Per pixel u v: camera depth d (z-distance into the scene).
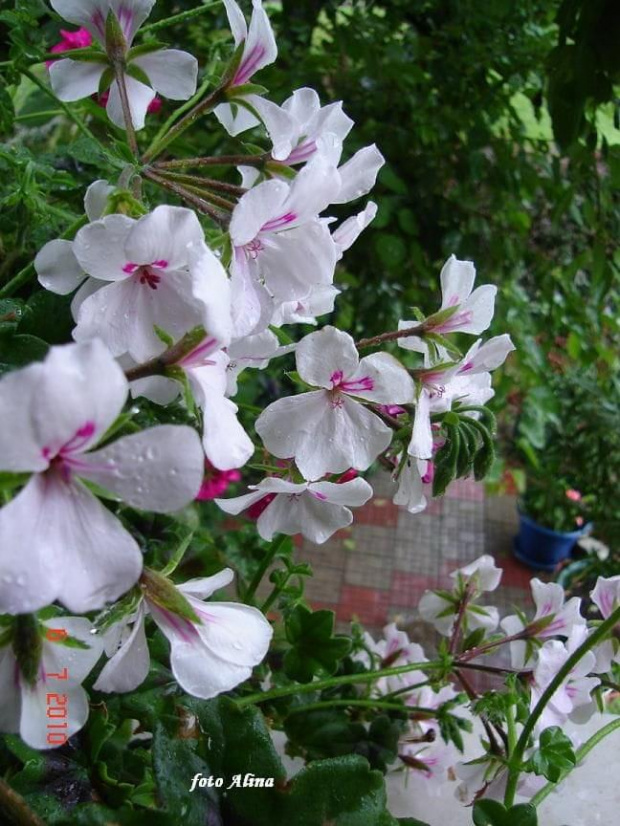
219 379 0.19
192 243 0.17
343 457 0.24
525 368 0.80
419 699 0.40
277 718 0.36
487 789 0.32
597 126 0.68
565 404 1.03
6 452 0.14
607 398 1.01
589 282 0.89
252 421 0.39
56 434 0.14
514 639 0.35
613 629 0.33
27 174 0.28
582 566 1.00
